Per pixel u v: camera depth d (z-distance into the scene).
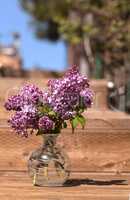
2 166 1.43
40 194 1.13
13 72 4.79
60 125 1.21
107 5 4.14
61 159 1.22
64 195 1.12
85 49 5.21
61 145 1.43
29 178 1.31
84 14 4.59
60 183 1.22
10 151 1.43
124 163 1.43
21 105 1.20
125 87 2.74
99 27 4.32
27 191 1.16
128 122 1.49
